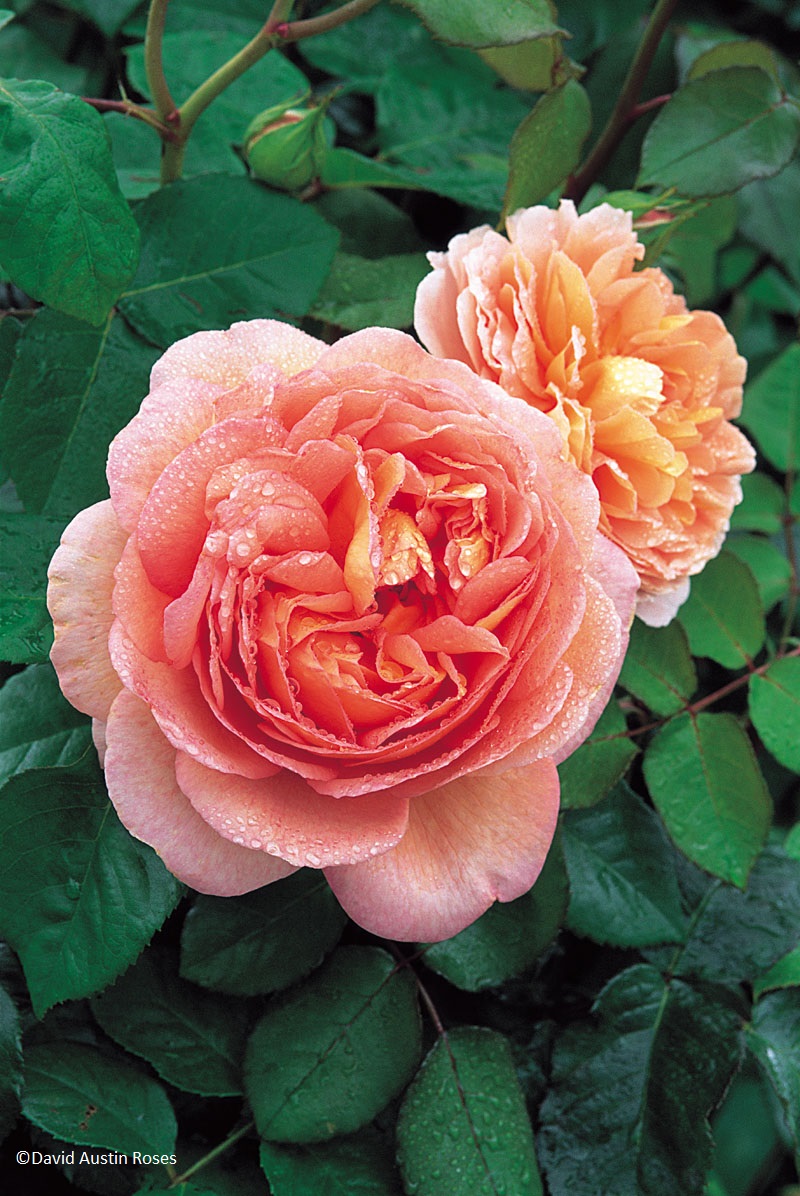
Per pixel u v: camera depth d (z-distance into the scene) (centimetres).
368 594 35
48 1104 39
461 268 42
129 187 45
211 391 36
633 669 44
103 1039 41
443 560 36
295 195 46
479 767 35
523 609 36
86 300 39
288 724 35
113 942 38
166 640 34
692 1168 42
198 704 35
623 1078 43
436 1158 40
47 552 40
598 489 42
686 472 42
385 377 36
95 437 41
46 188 38
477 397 37
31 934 38
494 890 37
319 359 37
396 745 35
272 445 35
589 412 41
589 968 45
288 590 36
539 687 36
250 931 41
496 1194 40
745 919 44
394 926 36
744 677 45
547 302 42
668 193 45
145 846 38
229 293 43
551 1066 43
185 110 42
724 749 44
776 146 45
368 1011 41
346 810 36
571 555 36
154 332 42
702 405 44
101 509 36
